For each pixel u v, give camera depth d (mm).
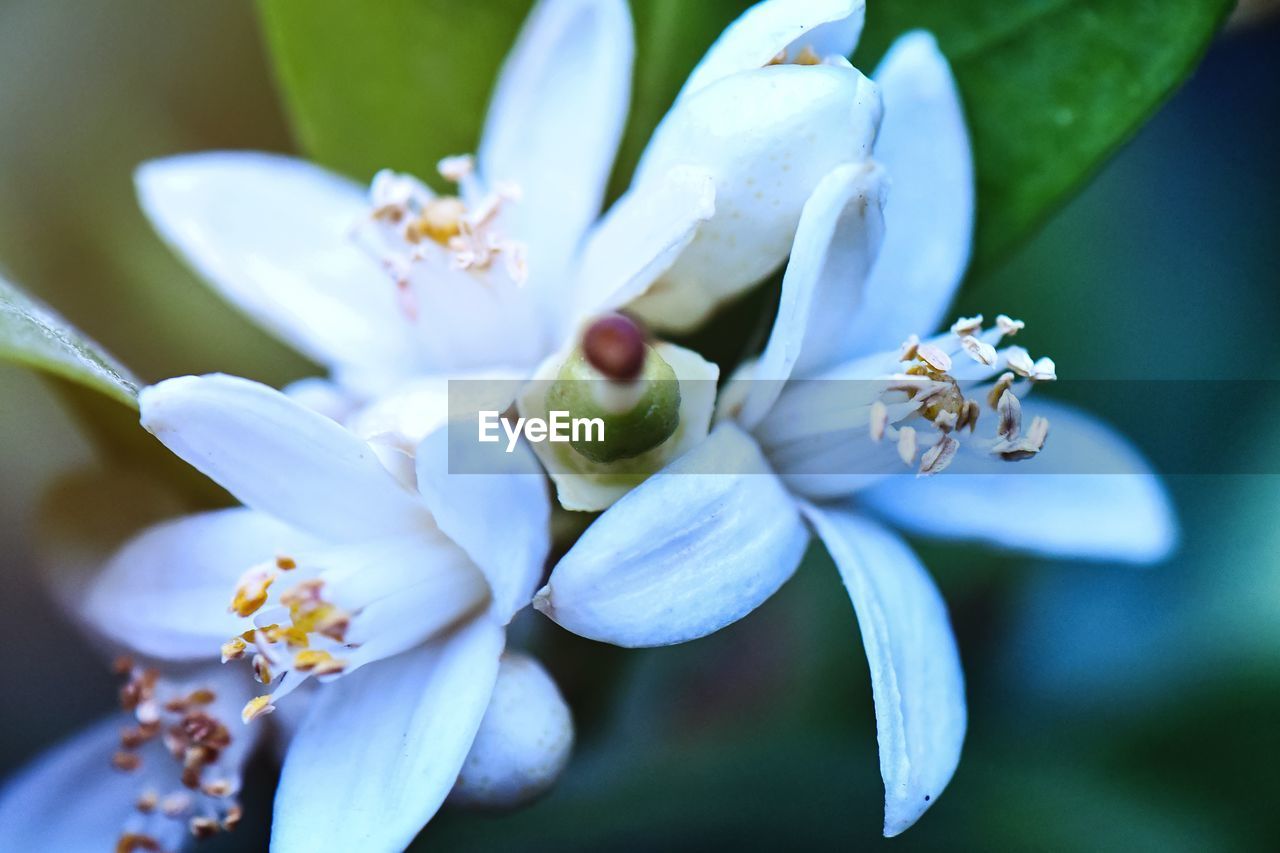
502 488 112
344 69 131
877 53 126
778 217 114
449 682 113
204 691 122
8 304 112
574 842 133
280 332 126
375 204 121
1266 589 132
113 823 126
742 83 113
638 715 137
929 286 122
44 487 126
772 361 113
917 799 111
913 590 116
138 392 113
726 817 134
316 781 113
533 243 124
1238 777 130
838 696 139
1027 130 125
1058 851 129
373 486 114
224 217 127
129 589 121
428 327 122
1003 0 125
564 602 109
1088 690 134
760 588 112
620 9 123
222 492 126
